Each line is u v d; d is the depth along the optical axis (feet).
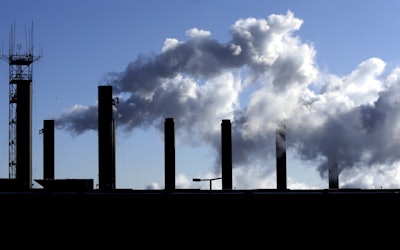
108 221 175.01
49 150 393.91
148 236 175.32
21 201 173.68
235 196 178.09
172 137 368.48
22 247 172.86
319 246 179.22
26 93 364.38
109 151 361.10
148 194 176.45
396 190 198.18
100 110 365.20
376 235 180.65
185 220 176.45
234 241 177.06
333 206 180.14
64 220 174.19
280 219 178.81
